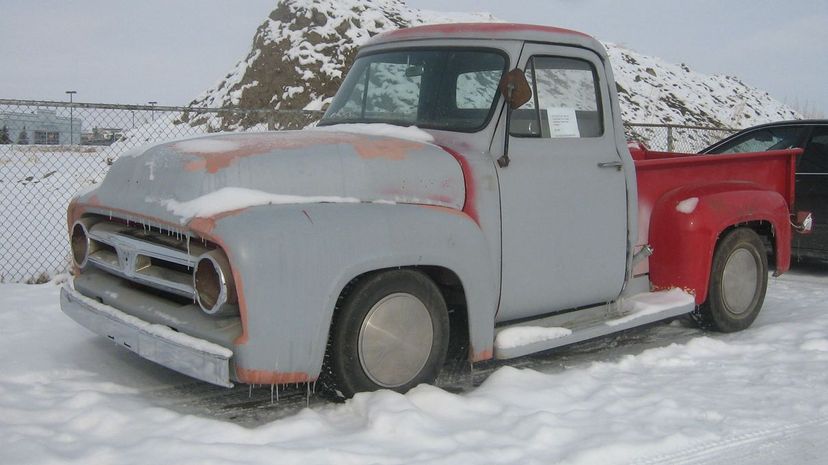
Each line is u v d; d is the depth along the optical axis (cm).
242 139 413
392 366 401
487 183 435
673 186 558
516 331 450
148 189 398
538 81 470
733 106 2817
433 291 412
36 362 461
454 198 425
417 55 489
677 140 1831
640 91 2528
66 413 381
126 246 407
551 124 473
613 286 507
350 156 402
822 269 877
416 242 396
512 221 447
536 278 461
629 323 496
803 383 456
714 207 546
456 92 464
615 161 501
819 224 811
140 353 387
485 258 426
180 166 388
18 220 923
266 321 354
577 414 399
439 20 2306
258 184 377
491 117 445
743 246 579
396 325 400
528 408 404
